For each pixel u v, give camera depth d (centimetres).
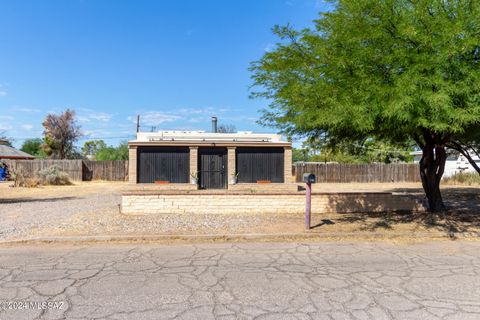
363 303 419
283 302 421
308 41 858
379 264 584
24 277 510
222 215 1045
